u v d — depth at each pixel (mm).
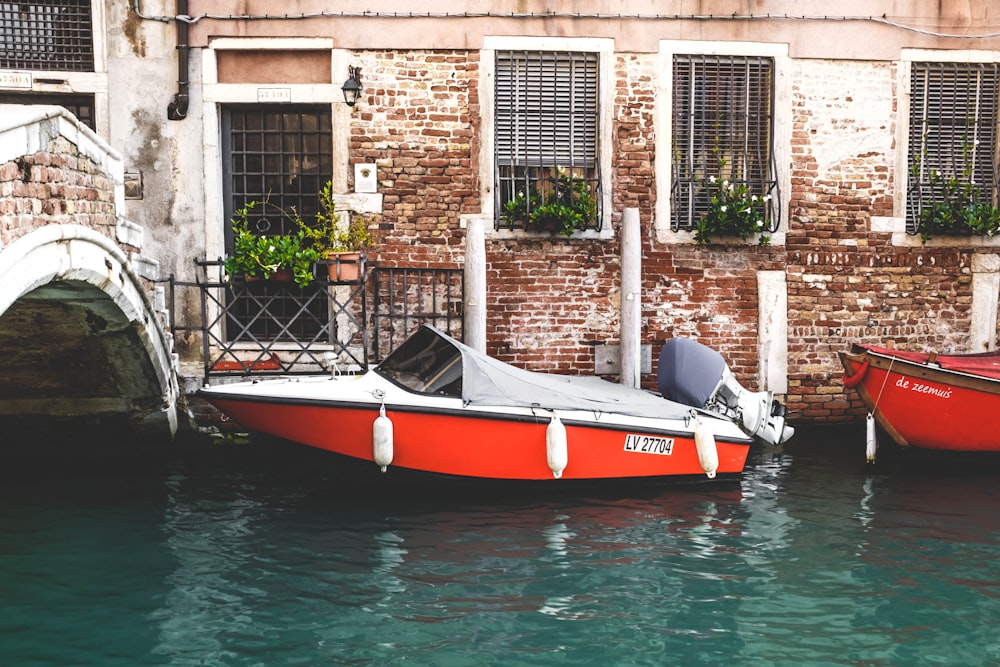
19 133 4879
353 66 8305
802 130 8750
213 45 8172
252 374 7676
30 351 6980
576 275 8633
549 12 8453
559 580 5133
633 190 8648
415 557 5441
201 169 8234
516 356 8617
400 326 8508
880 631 4547
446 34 8383
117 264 6336
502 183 8586
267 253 7410
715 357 7559
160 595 4891
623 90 8570
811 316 8875
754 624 4613
